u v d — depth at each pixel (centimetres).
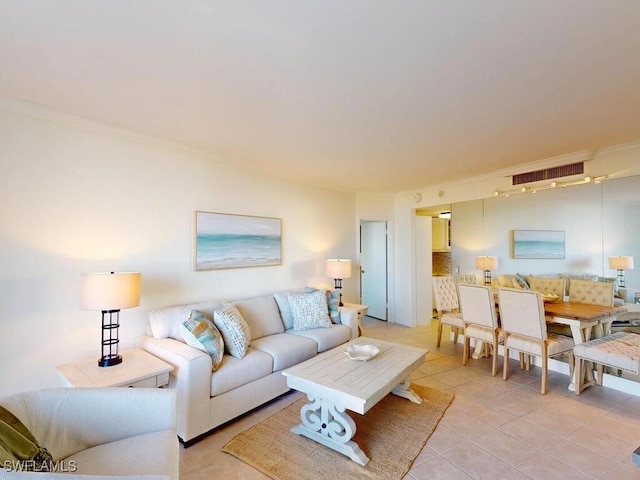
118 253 279
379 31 150
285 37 155
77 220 256
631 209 330
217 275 354
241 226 379
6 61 176
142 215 295
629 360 267
